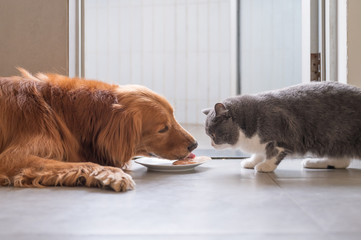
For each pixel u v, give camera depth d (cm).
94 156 189
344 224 109
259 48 347
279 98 197
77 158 187
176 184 169
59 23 254
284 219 115
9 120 175
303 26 294
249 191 154
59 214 119
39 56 256
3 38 255
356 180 177
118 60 657
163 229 105
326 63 272
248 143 200
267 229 105
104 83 203
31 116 177
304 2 290
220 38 618
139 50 648
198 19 622
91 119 187
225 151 294
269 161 198
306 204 133
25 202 134
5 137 174
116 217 116
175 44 635
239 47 359
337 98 194
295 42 319
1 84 184
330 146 194
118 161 185
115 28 651
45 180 160
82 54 276
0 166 164
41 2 253
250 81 355
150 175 193
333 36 265
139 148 194
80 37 272
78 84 195
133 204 132
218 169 212
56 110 186
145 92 197
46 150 173
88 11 655
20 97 180
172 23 632
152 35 642
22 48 255
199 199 140
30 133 174
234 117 199
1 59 256
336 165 210
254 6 346
